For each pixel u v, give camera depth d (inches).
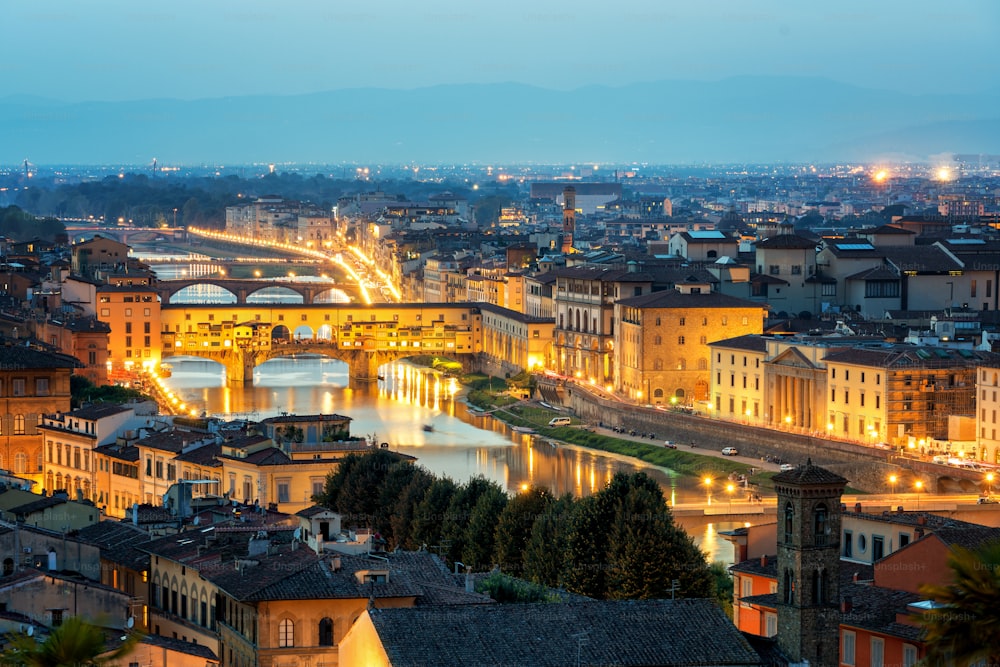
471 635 7741.1
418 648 7637.8
